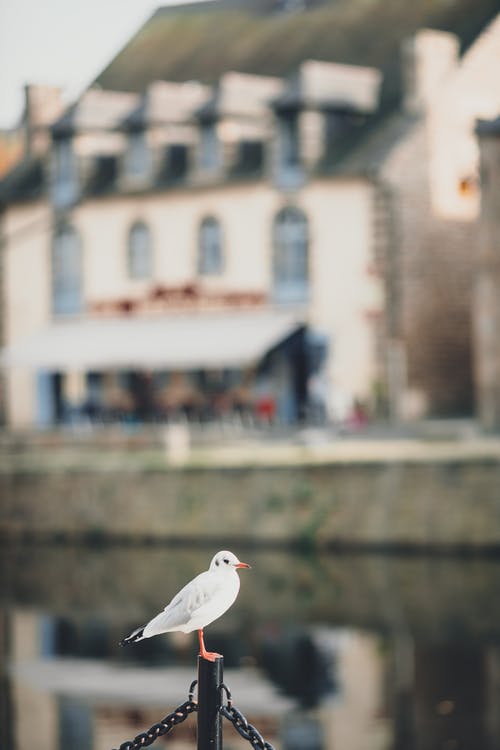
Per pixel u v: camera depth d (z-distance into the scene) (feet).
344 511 132.26
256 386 177.47
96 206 193.36
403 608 121.39
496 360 152.35
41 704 100.22
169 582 138.10
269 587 130.52
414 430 152.15
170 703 99.50
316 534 133.18
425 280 170.09
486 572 125.29
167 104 189.47
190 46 209.05
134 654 113.29
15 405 197.16
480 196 152.66
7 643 117.60
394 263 169.07
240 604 126.62
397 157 169.07
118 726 94.73
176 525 142.31
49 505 151.53
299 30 197.06
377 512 130.62
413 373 168.66
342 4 194.80
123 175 191.21
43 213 198.29
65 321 196.44
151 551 143.74
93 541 147.95
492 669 102.63
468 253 172.55
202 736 25.38
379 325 169.37
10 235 202.28
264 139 181.68
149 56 213.25
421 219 169.99
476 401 170.81
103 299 192.75
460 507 127.34
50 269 197.57
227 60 202.59
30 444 166.71
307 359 175.01
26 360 191.31
